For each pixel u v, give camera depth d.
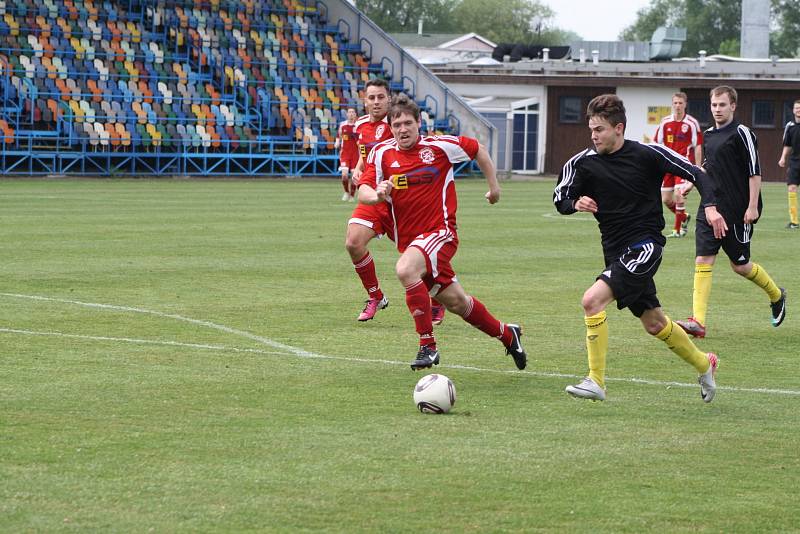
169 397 13.77
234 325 19.11
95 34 72.00
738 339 19.03
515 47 107.31
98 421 12.54
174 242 32.12
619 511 9.90
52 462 10.95
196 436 12.00
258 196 53.34
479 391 14.62
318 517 9.55
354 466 11.03
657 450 11.88
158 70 72.62
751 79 86.19
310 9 83.06
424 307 15.41
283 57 78.94
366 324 19.59
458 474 10.85
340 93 78.81
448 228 16.05
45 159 66.69
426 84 80.50
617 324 20.22
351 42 83.75
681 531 9.45
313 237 34.12
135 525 9.27
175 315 19.95
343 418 12.95
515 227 39.47
